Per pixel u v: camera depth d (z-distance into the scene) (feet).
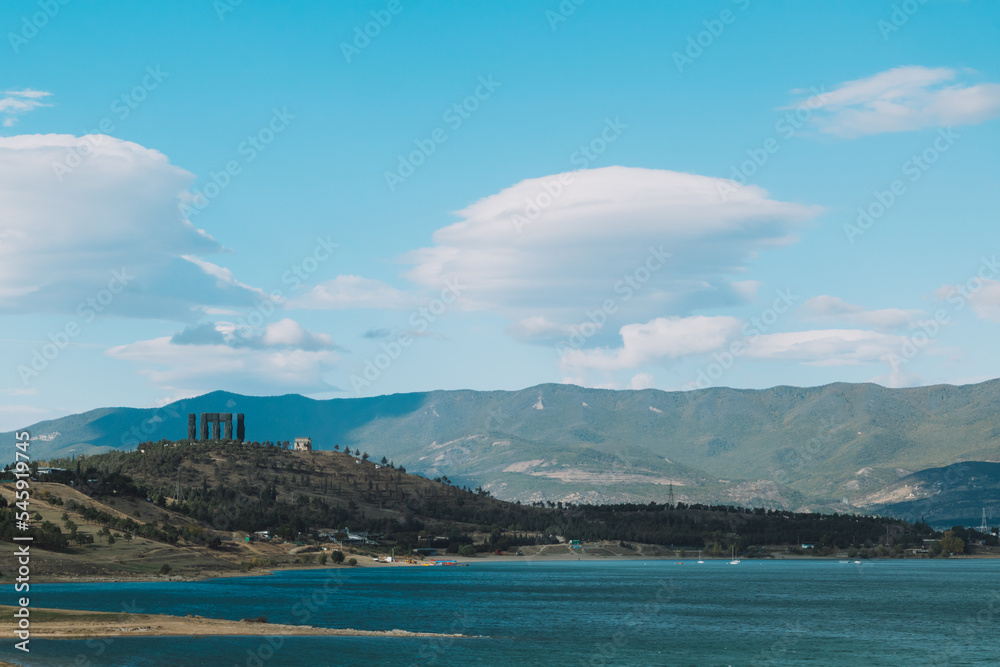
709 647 503.61
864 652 494.59
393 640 481.05
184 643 431.02
